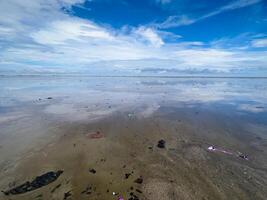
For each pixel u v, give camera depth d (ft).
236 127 43.29
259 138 36.88
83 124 43.47
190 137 36.91
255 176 24.49
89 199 19.98
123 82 173.27
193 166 26.48
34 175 23.80
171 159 28.27
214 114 54.65
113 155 29.14
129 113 53.83
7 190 21.17
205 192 21.33
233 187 22.25
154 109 59.41
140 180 23.16
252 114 55.11
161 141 34.22
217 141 35.24
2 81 156.56
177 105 66.54
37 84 137.28
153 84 154.61
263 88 131.34
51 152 29.73
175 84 158.40
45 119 47.47
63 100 73.72
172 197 20.44
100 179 23.22
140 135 37.40
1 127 41.34
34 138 35.17
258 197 20.76
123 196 20.47
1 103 67.05
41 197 20.20
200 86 142.92
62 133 37.76
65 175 23.91
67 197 20.24
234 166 26.73
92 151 30.19
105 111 55.98
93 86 130.11
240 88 130.82
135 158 28.37
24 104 65.72
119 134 37.68
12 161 27.02
